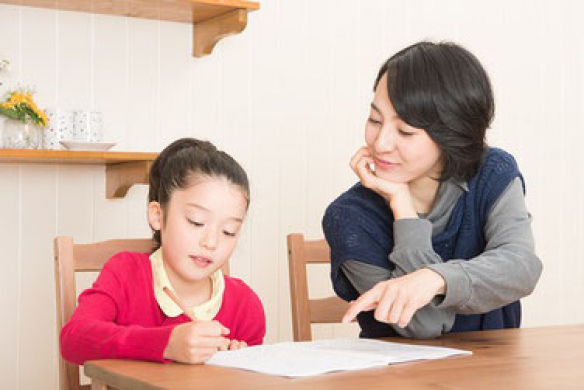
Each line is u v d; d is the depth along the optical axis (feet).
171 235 4.32
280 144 8.54
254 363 3.23
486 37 10.02
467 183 4.60
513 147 10.25
